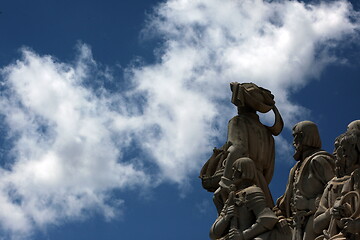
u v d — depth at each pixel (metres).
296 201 10.65
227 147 12.09
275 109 12.45
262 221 10.80
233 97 12.44
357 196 9.16
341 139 9.86
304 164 10.77
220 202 11.71
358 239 9.09
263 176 11.78
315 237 10.25
